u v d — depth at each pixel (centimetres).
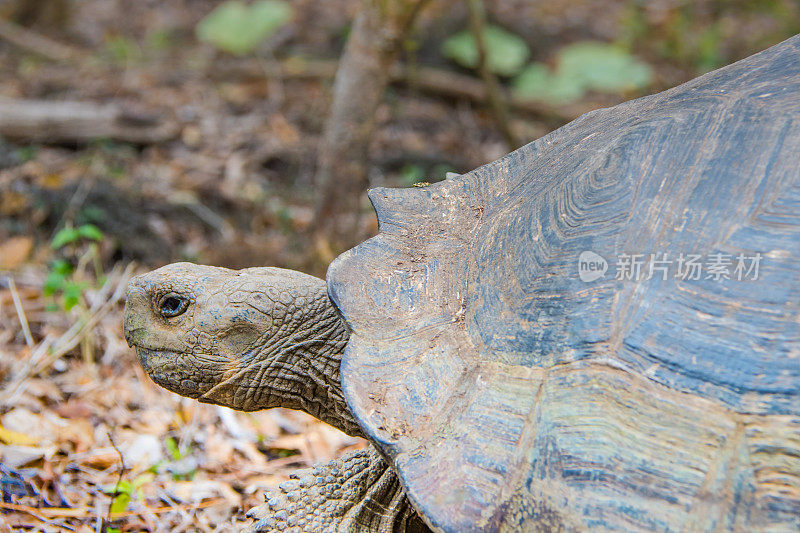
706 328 188
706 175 205
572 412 189
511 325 208
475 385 203
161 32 852
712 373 184
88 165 557
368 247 239
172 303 257
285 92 723
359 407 204
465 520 186
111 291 437
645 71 713
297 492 243
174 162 588
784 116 207
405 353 214
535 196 232
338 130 456
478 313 216
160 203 527
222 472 328
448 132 690
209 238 510
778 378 180
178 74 748
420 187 267
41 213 492
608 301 197
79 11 907
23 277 441
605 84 701
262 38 755
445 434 198
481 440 195
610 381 189
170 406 363
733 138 209
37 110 582
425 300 225
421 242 243
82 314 396
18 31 814
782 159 200
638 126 225
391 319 221
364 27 443
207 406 367
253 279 261
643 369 189
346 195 465
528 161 265
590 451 184
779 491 174
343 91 453
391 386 208
